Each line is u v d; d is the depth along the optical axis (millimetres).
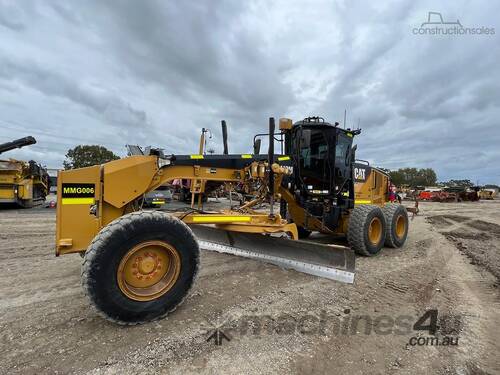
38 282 3977
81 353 2434
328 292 3861
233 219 4395
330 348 2633
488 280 4695
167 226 2969
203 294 3689
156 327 2867
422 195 38062
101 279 2631
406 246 7207
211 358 2416
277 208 7227
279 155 5656
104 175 3377
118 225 2734
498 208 24938
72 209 3279
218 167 4547
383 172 8781
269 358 2445
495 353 2676
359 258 5824
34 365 2273
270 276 4363
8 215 11078
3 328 2803
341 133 6277
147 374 2209
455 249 7043
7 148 10297
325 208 6215
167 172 4074
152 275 2975
